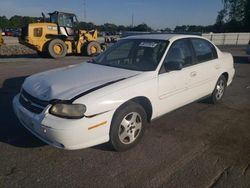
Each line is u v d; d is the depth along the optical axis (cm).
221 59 523
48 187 268
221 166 311
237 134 403
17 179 280
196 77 441
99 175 289
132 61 408
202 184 276
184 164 314
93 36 1739
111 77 349
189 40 449
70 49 1628
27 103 327
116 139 324
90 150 343
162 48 399
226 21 5991
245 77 898
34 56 1684
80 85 323
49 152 336
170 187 271
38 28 1491
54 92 309
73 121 283
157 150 347
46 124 286
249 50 1326
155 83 362
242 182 281
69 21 1620
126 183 276
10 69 986
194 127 427
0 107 506
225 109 521
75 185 272
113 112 311
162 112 390
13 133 388
